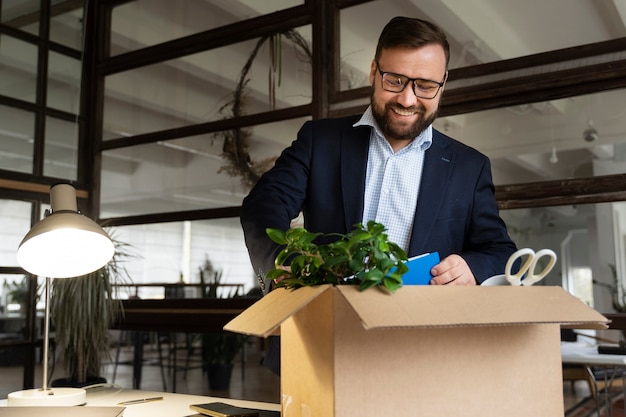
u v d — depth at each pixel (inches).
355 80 126.0
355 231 30.1
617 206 116.4
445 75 48.7
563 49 106.7
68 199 56.5
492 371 30.5
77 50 165.3
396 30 47.1
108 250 58.8
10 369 149.2
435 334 29.4
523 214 120.5
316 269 30.3
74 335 130.5
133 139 157.8
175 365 171.6
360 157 55.2
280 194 53.2
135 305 156.3
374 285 27.7
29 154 154.4
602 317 29.2
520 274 33.1
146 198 155.1
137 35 159.8
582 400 156.3
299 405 30.7
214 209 144.1
